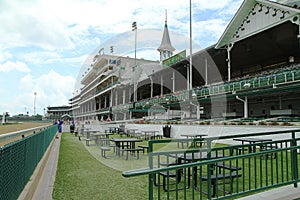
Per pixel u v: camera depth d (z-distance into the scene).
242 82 14.12
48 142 9.15
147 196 3.99
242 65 21.42
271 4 13.39
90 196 4.00
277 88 12.02
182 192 4.23
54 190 4.32
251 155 3.17
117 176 5.34
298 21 12.15
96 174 5.55
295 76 11.12
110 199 3.86
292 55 18.30
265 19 13.93
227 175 4.04
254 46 16.97
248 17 15.06
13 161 2.93
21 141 3.46
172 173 4.50
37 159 5.47
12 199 2.88
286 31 14.70
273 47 16.98
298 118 11.01
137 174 2.46
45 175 5.49
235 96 14.73
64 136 18.81
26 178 3.91
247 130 11.16
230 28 15.77
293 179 3.99
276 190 3.88
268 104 17.67
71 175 5.46
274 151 3.44
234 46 16.72
